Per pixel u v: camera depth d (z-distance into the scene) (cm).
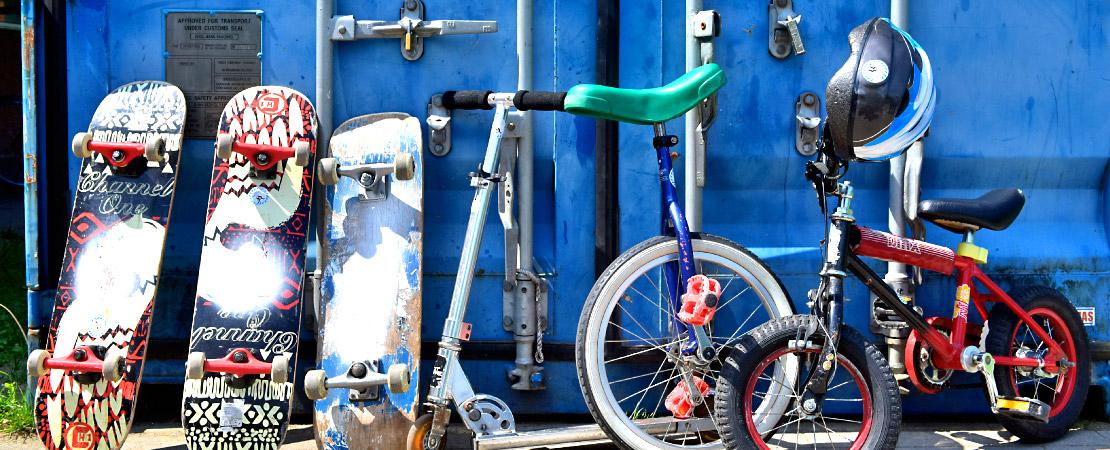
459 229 329
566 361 328
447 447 311
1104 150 330
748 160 329
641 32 324
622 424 296
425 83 325
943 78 329
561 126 323
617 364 329
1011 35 328
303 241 308
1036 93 330
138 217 308
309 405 329
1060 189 338
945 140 329
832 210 333
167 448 310
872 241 293
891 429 274
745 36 326
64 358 294
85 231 308
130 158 308
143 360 299
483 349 327
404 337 300
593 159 324
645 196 326
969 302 334
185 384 296
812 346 273
